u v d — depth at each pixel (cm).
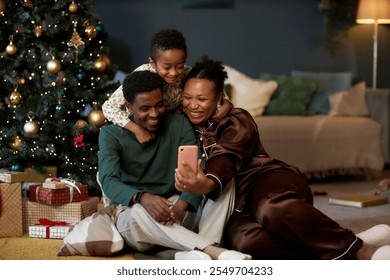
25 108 368
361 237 261
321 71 693
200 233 264
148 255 271
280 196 249
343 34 692
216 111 274
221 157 258
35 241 308
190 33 686
